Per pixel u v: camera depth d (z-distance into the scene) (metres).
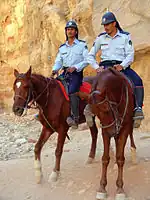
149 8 9.96
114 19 6.12
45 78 6.70
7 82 18.00
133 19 10.16
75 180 6.52
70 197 5.89
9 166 7.86
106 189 5.92
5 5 17.75
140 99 6.08
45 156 8.65
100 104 5.16
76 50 7.06
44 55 14.97
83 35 12.17
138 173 6.50
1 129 13.43
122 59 6.22
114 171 6.71
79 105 6.96
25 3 16.59
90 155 7.48
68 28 7.01
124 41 6.16
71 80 6.86
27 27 16.44
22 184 6.61
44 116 6.64
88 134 10.89
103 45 6.29
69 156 8.31
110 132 5.48
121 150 5.59
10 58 17.95
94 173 6.79
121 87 5.48
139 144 8.87
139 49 9.64
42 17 14.92
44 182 6.60
